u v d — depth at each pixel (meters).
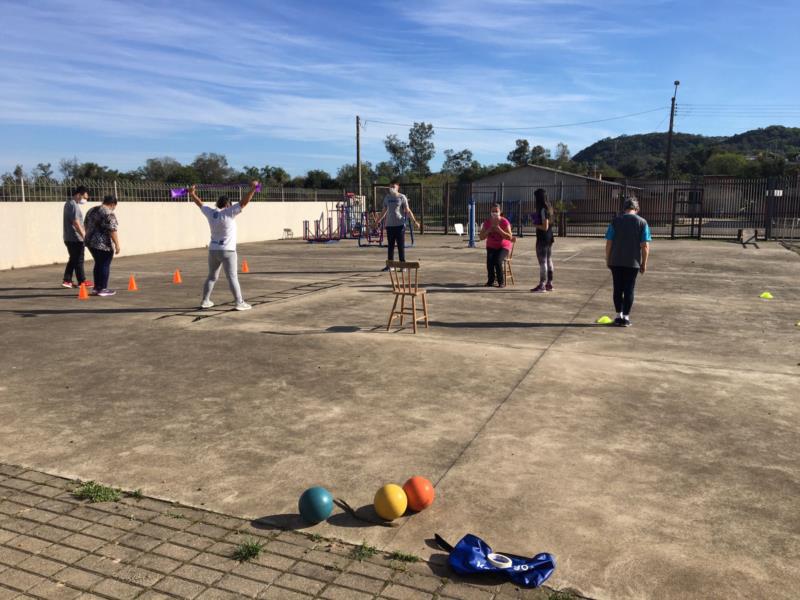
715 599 2.76
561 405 5.28
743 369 6.34
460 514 3.52
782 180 29.25
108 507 3.62
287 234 28.69
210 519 3.49
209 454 4.33
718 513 3.50
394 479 3.94
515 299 10.68
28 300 10.77
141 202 20.62
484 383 5.89
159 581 2.94
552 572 2.97
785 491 3.75
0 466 4.17
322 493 3.43
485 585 2.90
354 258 18.30
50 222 17.39
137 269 15.76
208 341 7.61
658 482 3.88
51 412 5.18
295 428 4.79
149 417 5.05
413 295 8.00
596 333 8.03
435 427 4.79
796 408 5.19
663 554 3.10
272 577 2.97
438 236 28.44
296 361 6.69
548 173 47.06
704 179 37.28
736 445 4.44
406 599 2.81
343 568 3.04
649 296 11.09
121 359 6.81
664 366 6.46
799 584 2.86
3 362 6.71
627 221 8.25
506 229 11.89
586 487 3.82
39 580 2.95
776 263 16.56
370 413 5.11
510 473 4.01
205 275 14.34
